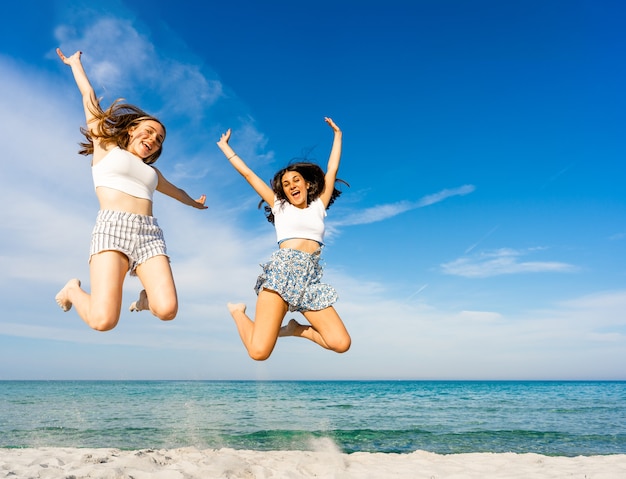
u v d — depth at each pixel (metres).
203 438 9.05
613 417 13.77
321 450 7.83
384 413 15.18
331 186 4.05
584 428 10.95
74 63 3.74
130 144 3.50
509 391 39.81
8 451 5.62
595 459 6.01
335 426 11.27
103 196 3.29
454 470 5.11
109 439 8.84
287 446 8.17
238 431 10.06
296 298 3.56
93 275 3.10
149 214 3.43
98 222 3.19
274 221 4.01
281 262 3.61
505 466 5.40
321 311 3.62
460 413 15.27
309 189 3.90
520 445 8.54
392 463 5.59
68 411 14.86
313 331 3.74
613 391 39.22
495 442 8.88
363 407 18.11
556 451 7.93
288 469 4.88
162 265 3.25
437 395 30.72
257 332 3.46
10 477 3.92
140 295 3.31
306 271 3.64
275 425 11.26
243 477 4.37
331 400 23.47
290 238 3.78
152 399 22.09
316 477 4.61
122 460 4.83
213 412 15.05
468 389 45.81
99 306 2.97
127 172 3.34
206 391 34.88
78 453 5.40
